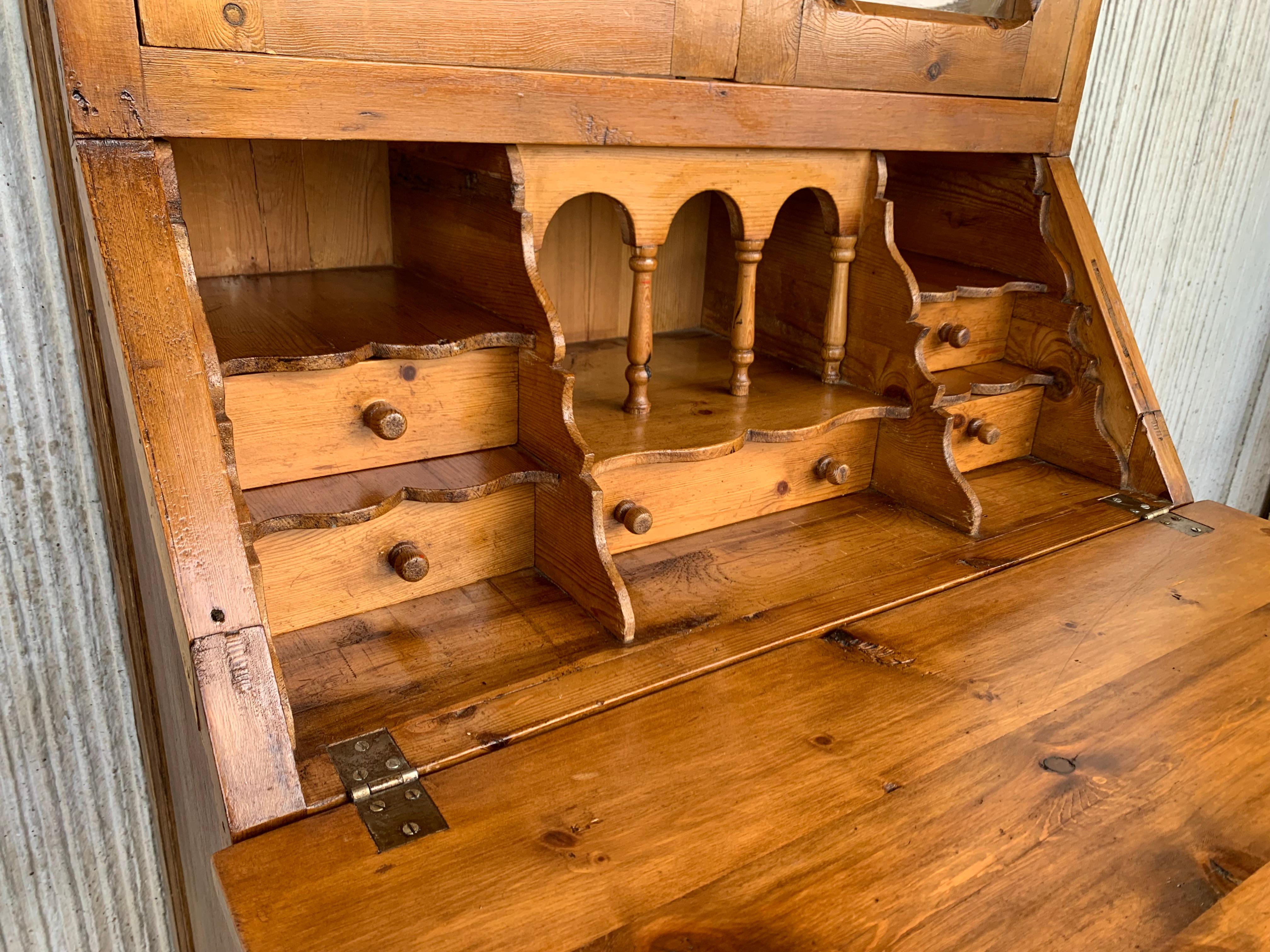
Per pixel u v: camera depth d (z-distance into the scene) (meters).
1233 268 2.25
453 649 0.93
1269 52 2.00
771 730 0.83
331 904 0.63
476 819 0.71
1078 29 1.31
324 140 0.83
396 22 0.81
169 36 0.72
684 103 0.99
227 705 0.69
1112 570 1.15
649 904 0.64
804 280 1.36
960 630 1.01
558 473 1.00
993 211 1.47
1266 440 2.67
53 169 0.95
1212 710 0.89
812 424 1.18
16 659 1.07
